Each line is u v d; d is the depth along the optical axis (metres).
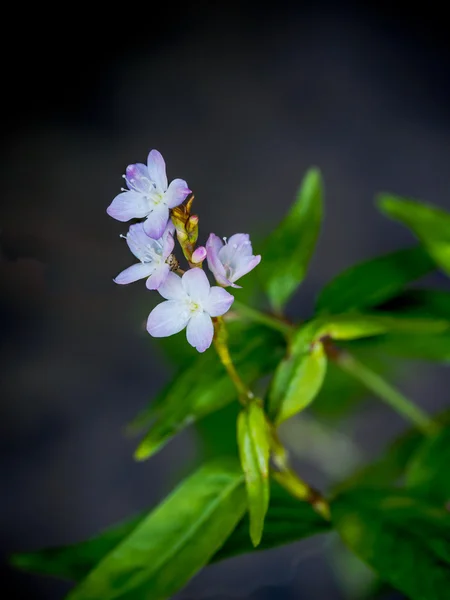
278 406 0.13
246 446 0.12
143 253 0.12
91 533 0.30
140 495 0.31
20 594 0.29
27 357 0.33
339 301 0.15
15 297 0.33
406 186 0.37
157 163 0.11
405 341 0.15
